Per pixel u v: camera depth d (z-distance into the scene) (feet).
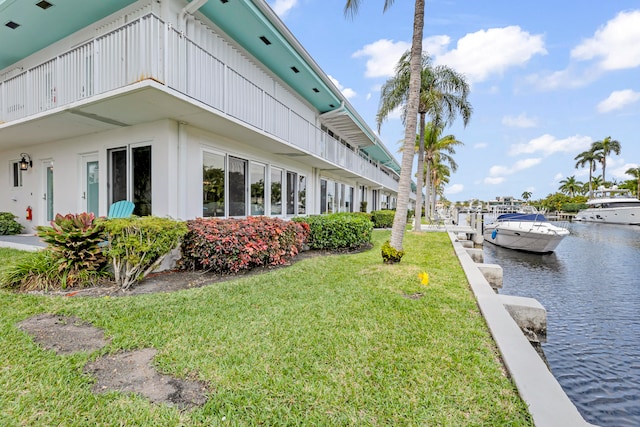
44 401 6.75
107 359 8.56
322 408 6.75
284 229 22.70
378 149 72.54
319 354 8.98
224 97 21.45
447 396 7.22
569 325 20.77
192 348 9.18
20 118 21.66
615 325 20.72
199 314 11.87
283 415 6.52
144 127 21.44
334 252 28.71
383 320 11.64
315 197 45.57
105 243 16.56
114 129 23.03
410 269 20.34
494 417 6.50
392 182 98.32
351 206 66.90
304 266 20.86
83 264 15.64
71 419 6.25
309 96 40.88
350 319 11.66
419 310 12.78
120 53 17.71
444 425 6.29
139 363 8.39
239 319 11.46
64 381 7.45
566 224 127.65
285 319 11.52
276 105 29.09
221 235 18.42
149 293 14.71
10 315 11.35
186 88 18.57
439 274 19.26
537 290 29.58
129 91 16.02
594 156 167.84
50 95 21.84
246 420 6.34
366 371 8.19
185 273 18.95
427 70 47.80
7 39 26.45
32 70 22.70
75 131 23.85
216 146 24.84
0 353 8.64
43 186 29.27
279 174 35.40
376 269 20.20
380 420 6.44
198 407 6.70
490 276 20.99
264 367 8.23
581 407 11.96
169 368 8.11
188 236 19.13
